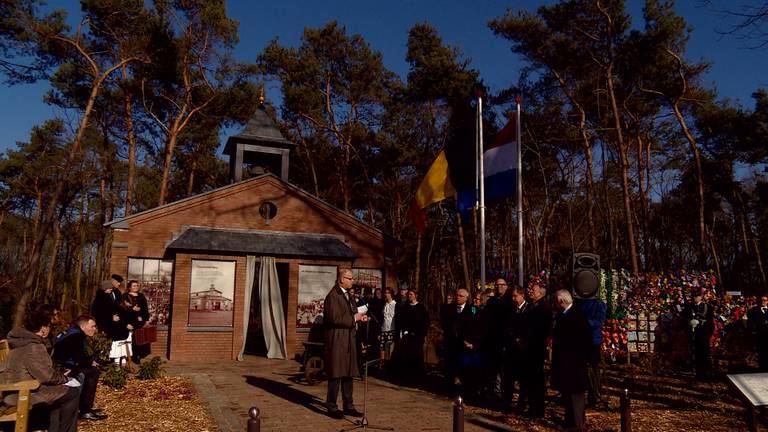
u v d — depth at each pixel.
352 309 8.27
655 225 41.53
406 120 32.66
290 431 7.41
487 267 40.03
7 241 42.91
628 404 6.38
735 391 5.86
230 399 9.66
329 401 8.24
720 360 16.20
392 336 13.55
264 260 17.62
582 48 26.44
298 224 18.81
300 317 17.80
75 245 39.66
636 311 15.44
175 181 37.56
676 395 10.53
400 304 13.20
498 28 26.97
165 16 26.48
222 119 30.12
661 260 40.28
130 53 25.34
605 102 29.14
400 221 38.47
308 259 18.19
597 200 36.88
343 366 8.14
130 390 10.18
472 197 14.04
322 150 36.03
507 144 13.43
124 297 12.88
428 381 11.89
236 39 28.11
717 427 8.04
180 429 7.45
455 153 14.64
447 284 43.09
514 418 8.33
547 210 38.47
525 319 8.55
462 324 10.09
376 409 8.88
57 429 6.61
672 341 15.01
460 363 10.24
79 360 7.52
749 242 42.53
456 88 29.92
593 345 8.08
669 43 25.61
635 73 26.16
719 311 15.60
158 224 17.20
